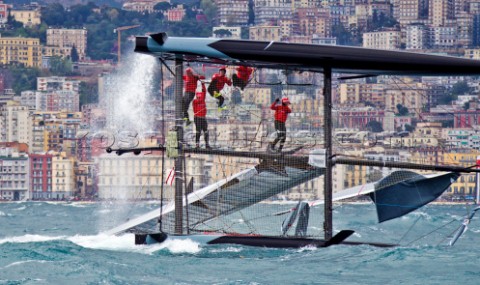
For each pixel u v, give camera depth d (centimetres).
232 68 11119
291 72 10575
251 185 10781
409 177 10550
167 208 11056
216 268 9575
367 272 9444
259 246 10375
